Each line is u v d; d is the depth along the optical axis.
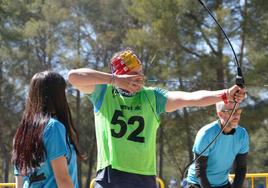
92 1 75.88
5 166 74.31
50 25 74.50
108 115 9.32
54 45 74.12
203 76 57.66
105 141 9.32
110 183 9.13
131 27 77.25
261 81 55.06
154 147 9.46
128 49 9.66
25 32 72.12
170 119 61.56
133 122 9.23
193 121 60.38
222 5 58.16
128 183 9.09
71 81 9.06
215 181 12.52
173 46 58.59
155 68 59.50
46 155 7.78
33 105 8.01
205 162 12.12
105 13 76.62
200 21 57.75
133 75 9.01
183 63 58.47
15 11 74.31
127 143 9.16
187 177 12.83
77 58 72.56
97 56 77.38
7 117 71.56
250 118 55.75
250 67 57.41
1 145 73.12
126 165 9.13
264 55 56.16
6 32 71.19
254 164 69.19
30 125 7.91
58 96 8.05
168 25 57.12
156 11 57.97
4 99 72.06
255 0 55.69
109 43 75.88
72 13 76.12
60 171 7.77
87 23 77.19
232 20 55.97
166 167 80.12
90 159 76.38
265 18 56.06
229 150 12.24
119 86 8.93
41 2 76.94
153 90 9.47
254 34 56.25
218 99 9.19
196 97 9.30
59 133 7.82
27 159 7.80
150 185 9.26
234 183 12.62
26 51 74.00
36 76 8.09
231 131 12.12
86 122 76.31
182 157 67.44
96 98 9.41
